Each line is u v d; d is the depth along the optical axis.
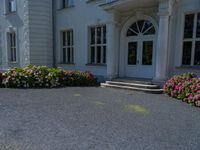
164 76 7.97
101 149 3.00
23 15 12.80
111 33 9.59
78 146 3.08
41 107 5.35
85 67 11.68
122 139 3.37
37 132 3.61
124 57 10.27
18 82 8.73
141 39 9.59
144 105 5.73
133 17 9.58
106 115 4.71
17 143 3.16
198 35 7.73
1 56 15.55
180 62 8.13
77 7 11.75
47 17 12.80
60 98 6.54
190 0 7.68
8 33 14.74
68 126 3.94
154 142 3.27
